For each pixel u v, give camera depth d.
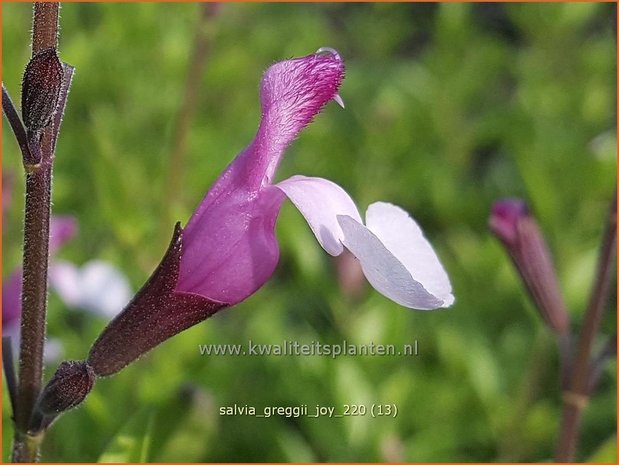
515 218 0.09
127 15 0.19
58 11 0.06
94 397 0.10
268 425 0.13
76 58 0.18
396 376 0.12
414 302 0.05
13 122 0.06
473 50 0.22
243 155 0.06
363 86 0.22
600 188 0.15
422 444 0.13
